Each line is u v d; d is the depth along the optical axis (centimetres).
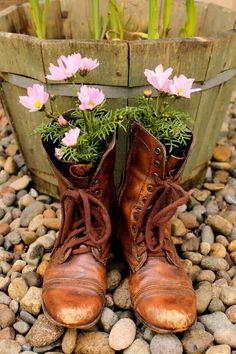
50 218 97
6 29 99
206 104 90
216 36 80
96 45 75
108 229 73
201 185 111
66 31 114
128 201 79
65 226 76
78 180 72
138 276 75
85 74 71
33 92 70
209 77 84
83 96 68
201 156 103
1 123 139
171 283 73
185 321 68
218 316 76
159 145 68
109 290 80
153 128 75
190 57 79
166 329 68
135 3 110
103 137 73
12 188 108
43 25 96
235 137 132
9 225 99
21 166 118
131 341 71
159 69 71
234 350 72
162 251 77
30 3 92
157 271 74
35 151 98
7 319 76
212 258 87
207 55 80
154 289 72
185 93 70
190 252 89
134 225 77
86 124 73
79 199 73
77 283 72
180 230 93
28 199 104
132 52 75
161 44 76
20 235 93
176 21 109
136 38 112
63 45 76
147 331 72
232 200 105
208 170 115
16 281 81
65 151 70
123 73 78
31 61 80
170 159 71
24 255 89
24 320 77
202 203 105
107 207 79
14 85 87
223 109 99
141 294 72
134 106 82
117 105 82
